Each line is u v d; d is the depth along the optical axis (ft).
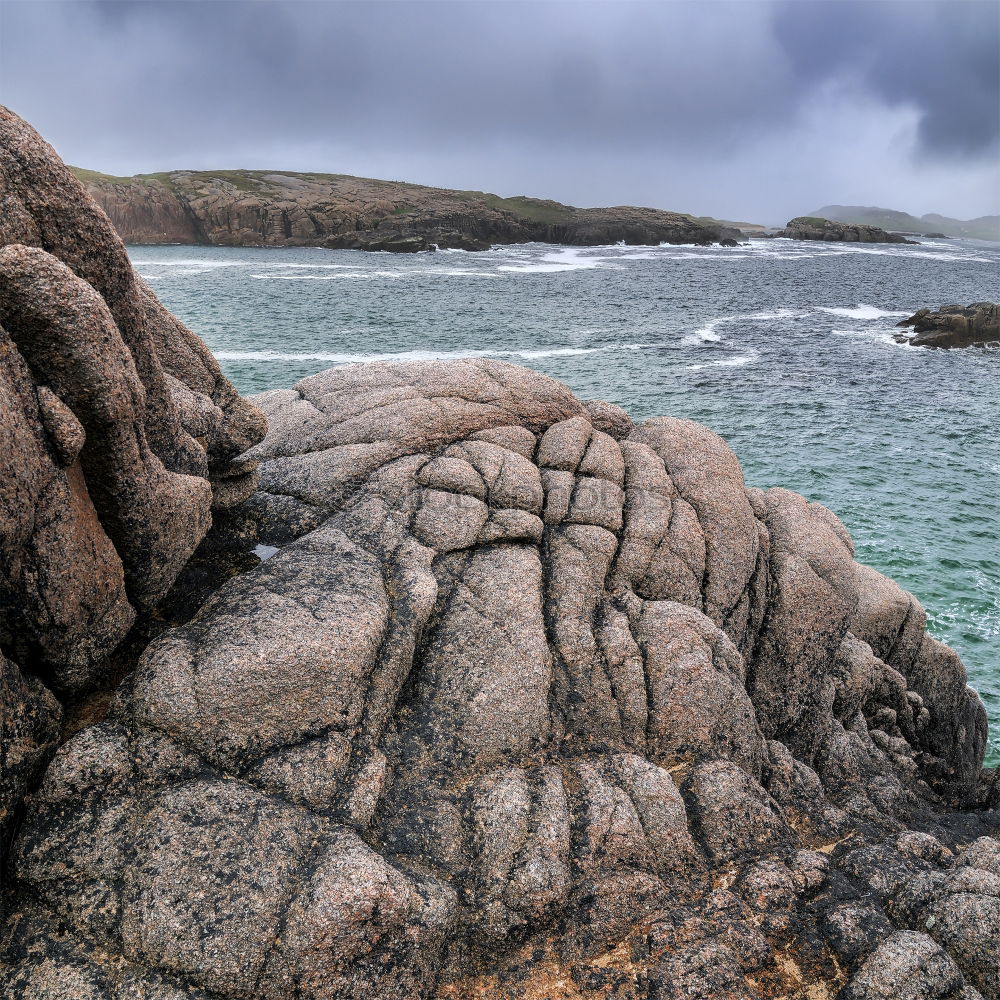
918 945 38.34
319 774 39.37
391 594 48.91
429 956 36.29
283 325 279.69
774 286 452.35
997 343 281.33
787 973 38.93
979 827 59.36
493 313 322.96
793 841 47.21
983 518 140.15
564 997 37.01
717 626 57.72
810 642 65.57
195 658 40.91
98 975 31.42
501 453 62.75
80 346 34.78
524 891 38.99
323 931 33.32
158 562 43.62
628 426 72.69
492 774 43.62
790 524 70.49
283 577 47.42
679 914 40.11
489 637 48.96
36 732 36.24
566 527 59.06
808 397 207.21
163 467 42.88
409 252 621.72
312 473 59.93
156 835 34.83
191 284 378.94
